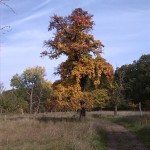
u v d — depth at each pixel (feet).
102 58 130.52
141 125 108.68
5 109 235.20
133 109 277.23
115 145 72.90
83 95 127.03
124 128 113.50
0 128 95.25
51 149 58.95
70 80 128.57
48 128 91.66
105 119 163.94
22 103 259.19
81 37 129.80
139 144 74.23
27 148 60.03
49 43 130.72
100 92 130.41
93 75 126.62
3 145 66.39
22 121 113.91
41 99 301.63
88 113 201.46
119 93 204.33
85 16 131.34
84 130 82.28
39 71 333.42
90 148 59.31
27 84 328.08
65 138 68.28
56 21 130.52
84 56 129.49
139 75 321.32
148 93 311.27
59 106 125.59
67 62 130.82
